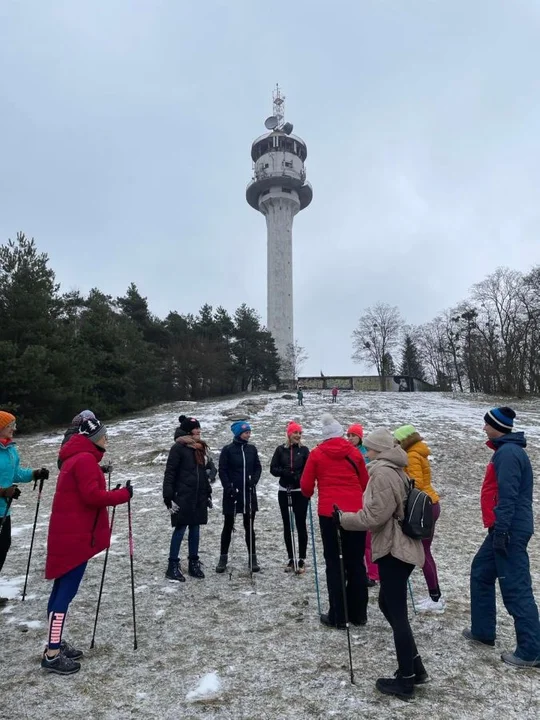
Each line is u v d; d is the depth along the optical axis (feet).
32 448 61.00
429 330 215.92
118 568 20.84
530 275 148.77
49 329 76.33
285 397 118.52
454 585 19.58
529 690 11.58
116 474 44.14
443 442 63.31
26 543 24.97
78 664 12.46
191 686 11.75
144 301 138.72
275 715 10.55
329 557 15.23
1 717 10.43
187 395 146.00
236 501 20.30
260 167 208.33
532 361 139.13
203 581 19.25
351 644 13.89
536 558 24.54
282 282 208.13
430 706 10.88
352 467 15.65
